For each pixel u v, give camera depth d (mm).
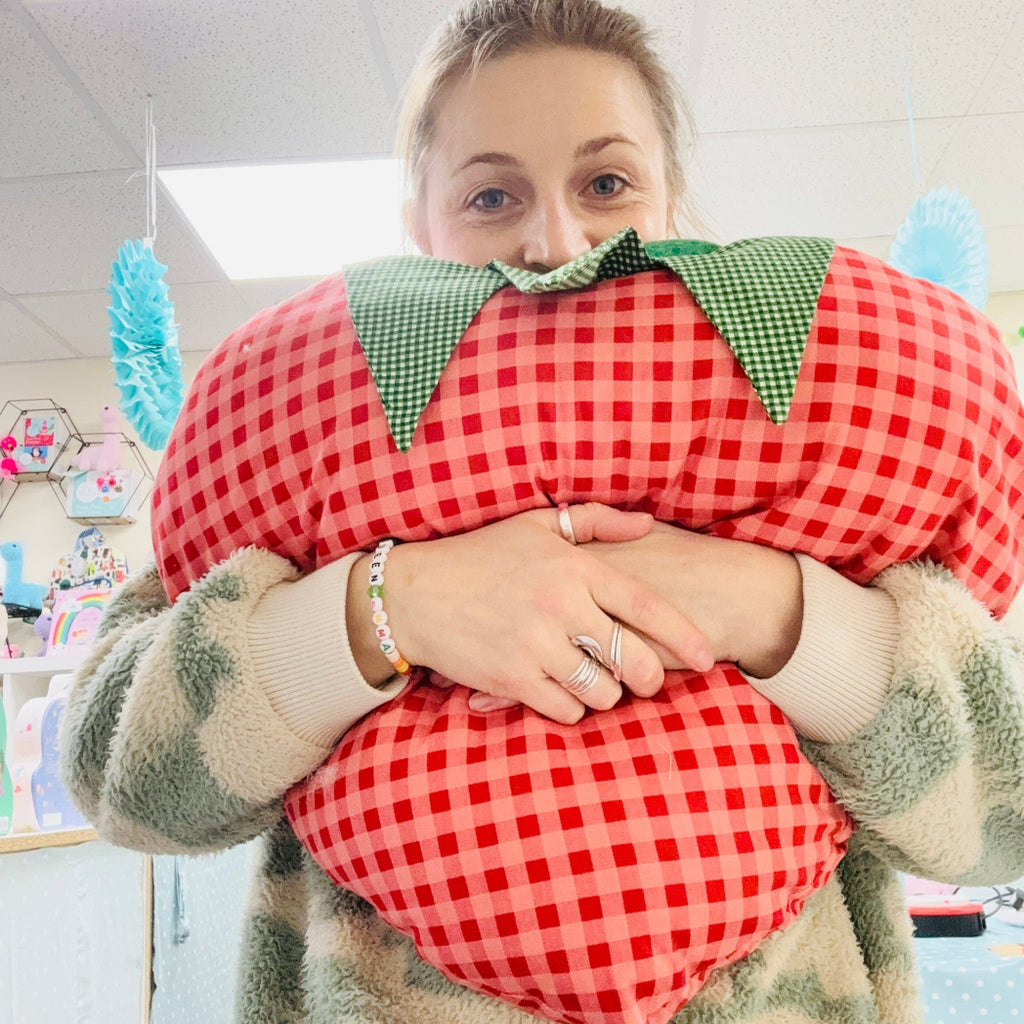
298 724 469
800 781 451
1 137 1894
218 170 2078
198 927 1774
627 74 680
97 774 516
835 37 1756
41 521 2871
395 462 466
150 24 1631
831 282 475
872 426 446
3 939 1540
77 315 2686
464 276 519
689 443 455
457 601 455
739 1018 448
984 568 481
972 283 1030
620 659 443
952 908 1424
